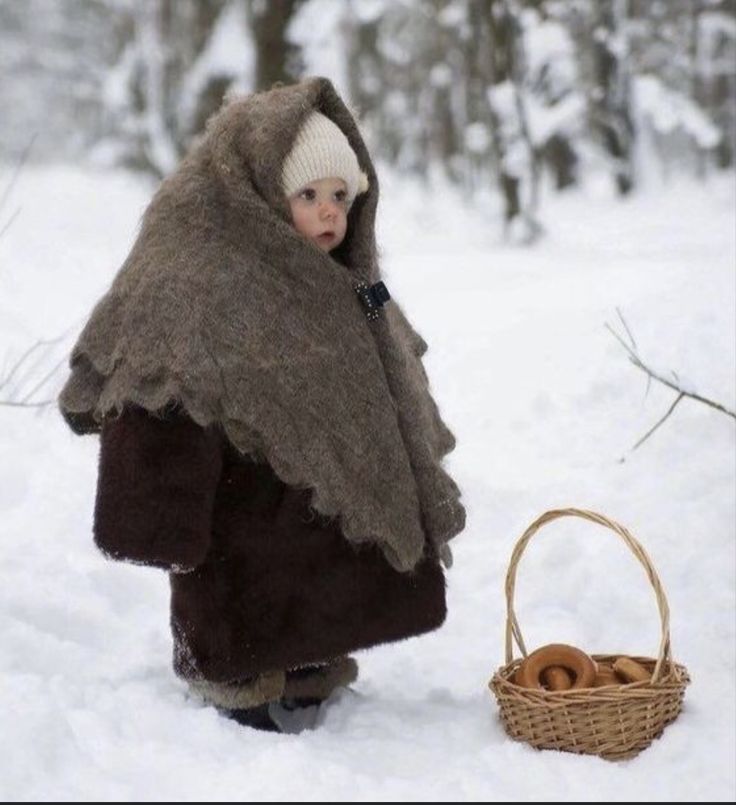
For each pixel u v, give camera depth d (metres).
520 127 22.48
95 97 39.22
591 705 4.77
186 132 21.70
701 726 5.04
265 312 4.75
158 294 4.73
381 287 5.05
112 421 4.70
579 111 23.95
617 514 7.65
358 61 31.11
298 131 4.90
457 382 10.00
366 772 4.61
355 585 4.96
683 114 27.53
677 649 6.24
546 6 24.70
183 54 27.39
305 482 4.75
